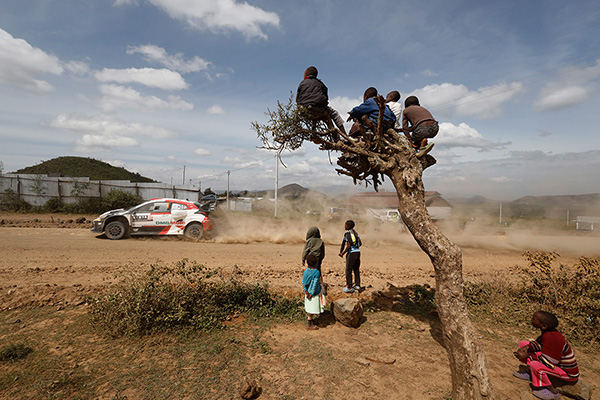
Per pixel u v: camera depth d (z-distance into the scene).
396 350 4.73
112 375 3.65
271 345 4.64
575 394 3.67
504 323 5.96
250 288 6.28
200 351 4.27
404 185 3.70
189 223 12.91
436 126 4.07
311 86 4.27
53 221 16.94
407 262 10.74
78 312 5.33
